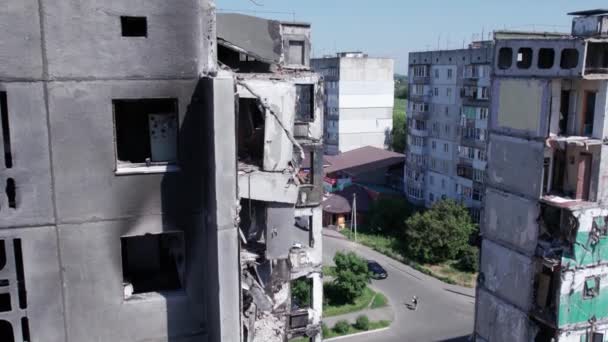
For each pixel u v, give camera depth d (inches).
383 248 2166.6
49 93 414.0
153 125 459.5
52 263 434.0
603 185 960.3
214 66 454.9
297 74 863.7
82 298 445.4
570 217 954.1
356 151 3134.8
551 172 1010.1
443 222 1990.7
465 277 1895.9
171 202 452.8
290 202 495.5
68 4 408.5
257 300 510.0
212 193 424.5
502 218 1099.3
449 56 2319.1
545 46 964.6
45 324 440.5
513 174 1061.1
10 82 404.8
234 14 792.9
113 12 419.2
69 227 433.4
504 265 1101.1
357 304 1688.0
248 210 530.3
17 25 400.5
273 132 483.2
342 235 2363.4
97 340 454.3
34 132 415.5
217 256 424.5
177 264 521.0
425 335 1510.8
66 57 413.4
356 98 3193.9
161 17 429.7
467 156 2236.7
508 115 1066.7
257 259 534.0
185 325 472.7
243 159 539.5
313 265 952.9
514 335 1079.0
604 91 934.4
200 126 450.0
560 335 978.1
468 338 1487.5
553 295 996.6
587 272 975.0
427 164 2551.7
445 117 2385.6
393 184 2893.7
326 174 2925.7
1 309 468.1
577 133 1007.0
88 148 428.5
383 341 1478.8
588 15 1004.6
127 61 427.2
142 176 443.5
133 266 540.1
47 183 423.5
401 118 3826.3
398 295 1775.3
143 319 461.1
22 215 421.4
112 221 442.6
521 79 1026.1
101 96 426.0
